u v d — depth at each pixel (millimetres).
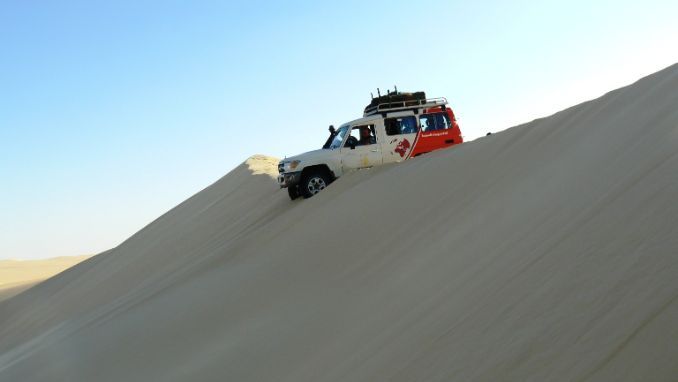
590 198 4625
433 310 4543
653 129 5188
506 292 3889
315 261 9047
